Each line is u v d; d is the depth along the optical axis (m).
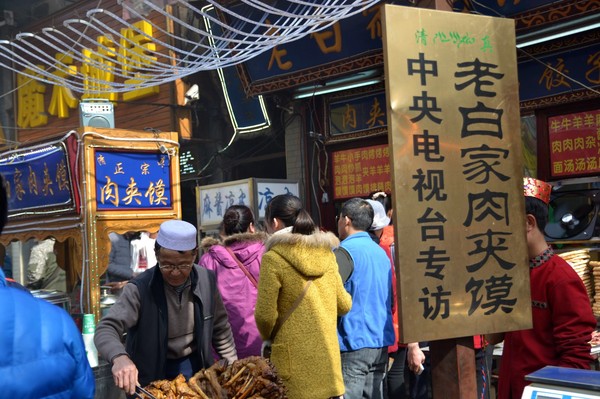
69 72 5.98
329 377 3.17
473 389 2.36
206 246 4.09
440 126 2.31
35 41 11.65
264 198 7.25
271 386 2.45
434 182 2.29
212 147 9.99
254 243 3.83
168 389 2.47
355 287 3.85
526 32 5.92
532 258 2.62
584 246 6.11
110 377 3.70
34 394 1.37
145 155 5.18
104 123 5.52
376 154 7.89
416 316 2.23
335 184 8.27
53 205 5.05
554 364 2.53
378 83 7.69
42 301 1.49
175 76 5.74
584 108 6.23
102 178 4.89
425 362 4.84
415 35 2.29
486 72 2.39
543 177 6.51
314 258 3.22
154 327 2.93
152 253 6.52
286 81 7.69
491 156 2.38
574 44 6.16
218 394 2.42
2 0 12.20
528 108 6.54
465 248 2.32
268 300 3.13
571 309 2.46
